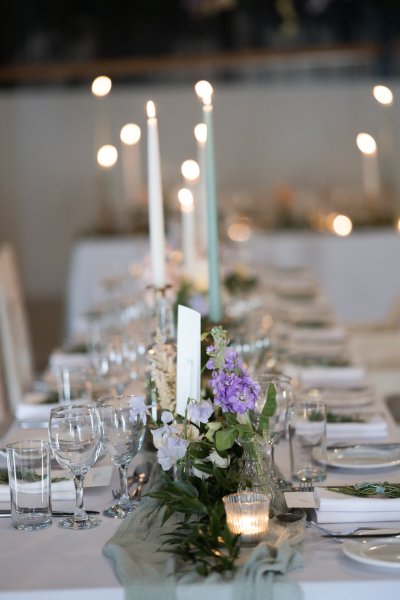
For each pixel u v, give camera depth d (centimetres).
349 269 844
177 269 370
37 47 1152
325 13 1134
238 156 1164
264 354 276
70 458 179
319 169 1161
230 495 167
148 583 152
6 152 1173
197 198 489
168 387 194
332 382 326
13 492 180
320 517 178
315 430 206
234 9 1135
